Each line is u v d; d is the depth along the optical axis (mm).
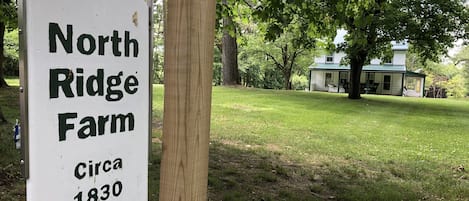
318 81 27219
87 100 1062
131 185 1212
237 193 3363
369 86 25875
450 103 15984
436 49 13773
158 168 3854
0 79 11836
